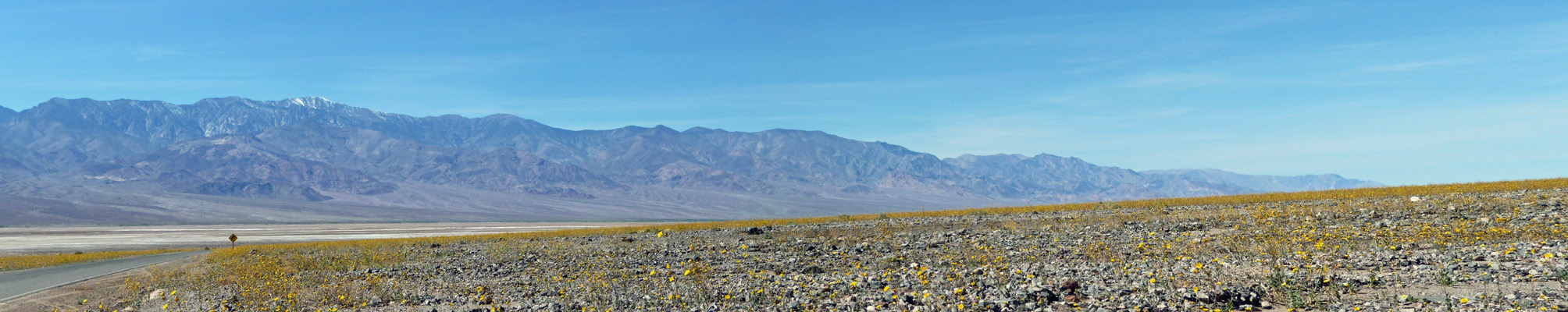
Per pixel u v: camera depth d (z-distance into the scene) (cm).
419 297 1759
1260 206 3528
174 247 8300
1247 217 2802
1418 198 3225
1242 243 1858
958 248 2381
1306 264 1350
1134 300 1107
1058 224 3269
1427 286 1092
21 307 1934
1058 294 1201
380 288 1983
